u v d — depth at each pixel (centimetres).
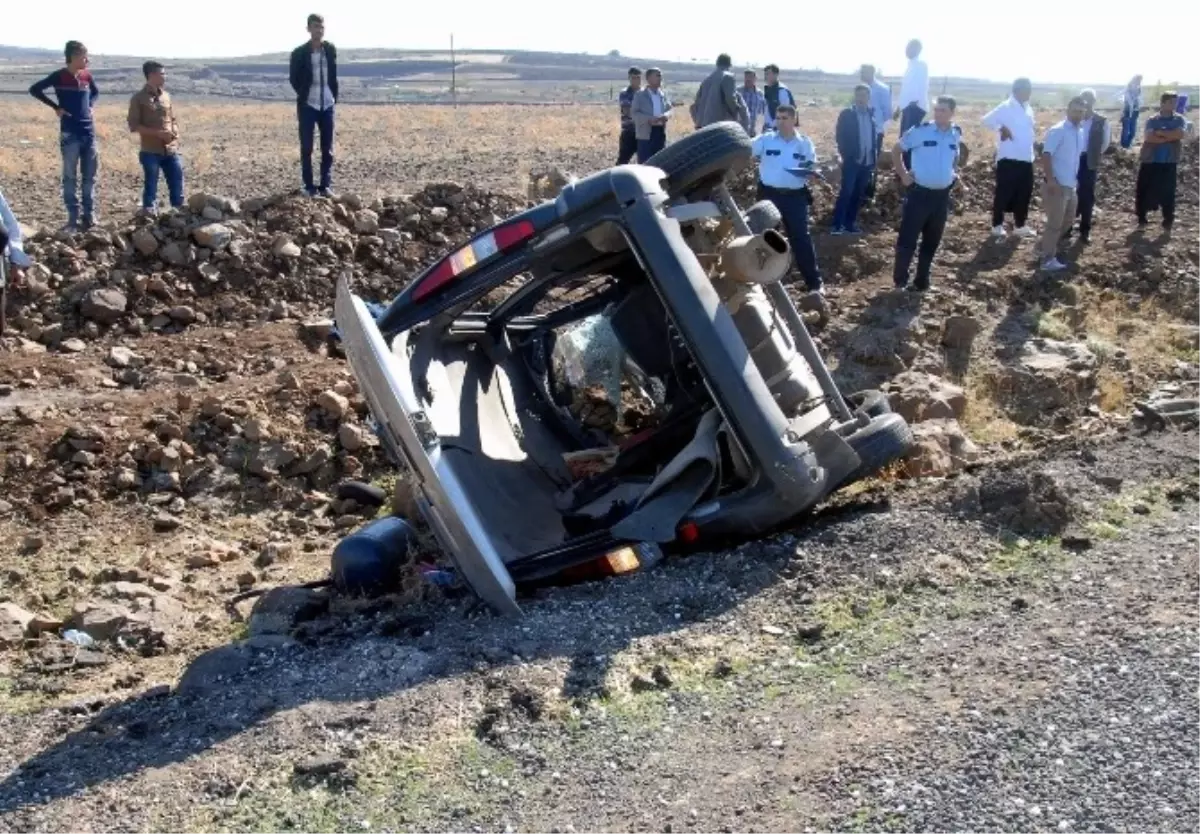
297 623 643
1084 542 604
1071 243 1603
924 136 1311
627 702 496
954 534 626
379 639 582
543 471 766
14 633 682
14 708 581
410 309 679
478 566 596
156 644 676
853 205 1575
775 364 701
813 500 630
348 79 12056
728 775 433
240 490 929
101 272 1209
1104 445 752
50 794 457
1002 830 381
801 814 401
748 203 1644
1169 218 1664
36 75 9869
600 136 4041
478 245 661
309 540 866
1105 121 1572
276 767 457
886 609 559
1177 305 1423
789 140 1287
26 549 834
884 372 1171
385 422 641
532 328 828
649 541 628
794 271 1420
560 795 432
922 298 1327
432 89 10350
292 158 3228
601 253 708
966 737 434
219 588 779
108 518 885
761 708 482
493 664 534
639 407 766
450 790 439
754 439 612
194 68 12644
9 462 912
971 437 1008
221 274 1253
